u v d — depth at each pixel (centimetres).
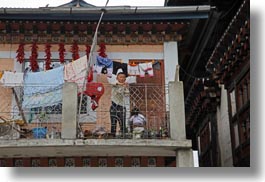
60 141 1308
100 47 1623
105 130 1505
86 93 1496
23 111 1495
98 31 1623
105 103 1556
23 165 1466
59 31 1617
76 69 1514
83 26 1599
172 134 1343
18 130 1405
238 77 1691
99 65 1603
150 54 1638
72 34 1627
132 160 1479
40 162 1469
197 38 2092
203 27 2009
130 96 1572
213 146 2114
